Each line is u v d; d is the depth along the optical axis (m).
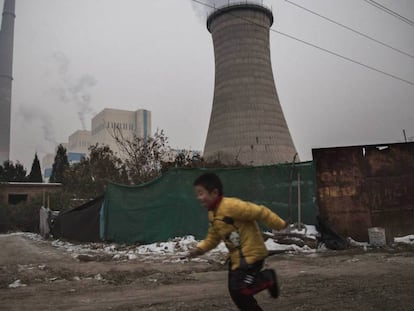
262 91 64.38
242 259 2.81
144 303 5.06
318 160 11.95
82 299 5.41
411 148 11.84
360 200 11.66
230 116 63.91
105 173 26.94
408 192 11.68
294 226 11.40
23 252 12.82
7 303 5.25
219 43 67.88
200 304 4.89
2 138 175.38
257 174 12.16
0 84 182.12
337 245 10.18
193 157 25.30
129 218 13.54
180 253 10.28
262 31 66.81
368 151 11.88
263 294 5.30
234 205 2.84
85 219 15.68
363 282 5.99
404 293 5.22
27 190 39.91
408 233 11.49
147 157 24.52
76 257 10.55
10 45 188.88
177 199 12.42
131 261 9.20
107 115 152.25
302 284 5.95
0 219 29.70
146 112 158.38
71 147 180.38
